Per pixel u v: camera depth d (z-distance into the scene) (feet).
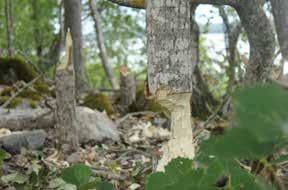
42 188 10.29
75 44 31.17
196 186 5.39
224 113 15.92
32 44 48.19
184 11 8.79
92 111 19.35
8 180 10.44
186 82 8.90
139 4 9.57
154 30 8.82
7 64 28.96
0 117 19.19
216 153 3.45
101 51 42.06
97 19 41.24
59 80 15.99
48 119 19.60
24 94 25.07
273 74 10.80
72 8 31.42
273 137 2.82
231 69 22.07
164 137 19.57
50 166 13.66
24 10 50.19
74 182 8.98
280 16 9.55
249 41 10.92
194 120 22.81
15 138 15.93
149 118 23.82
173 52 8.78
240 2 10.42
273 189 4.49
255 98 2.85
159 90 8.85
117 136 19.01
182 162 5.68
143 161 14.01
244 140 3.37
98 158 15.65
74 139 16.07
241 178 5.23
